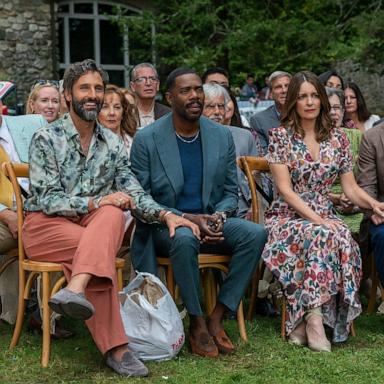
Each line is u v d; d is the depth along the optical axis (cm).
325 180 549
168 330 473
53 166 490
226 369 466
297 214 546
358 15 1611
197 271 491
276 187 554
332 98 698
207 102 625
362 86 1945
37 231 484
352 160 575
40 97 658
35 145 493
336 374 456
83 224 485
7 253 537
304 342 519
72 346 513
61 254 475
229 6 1873
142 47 2052
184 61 1798
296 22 1728
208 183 527
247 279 505
